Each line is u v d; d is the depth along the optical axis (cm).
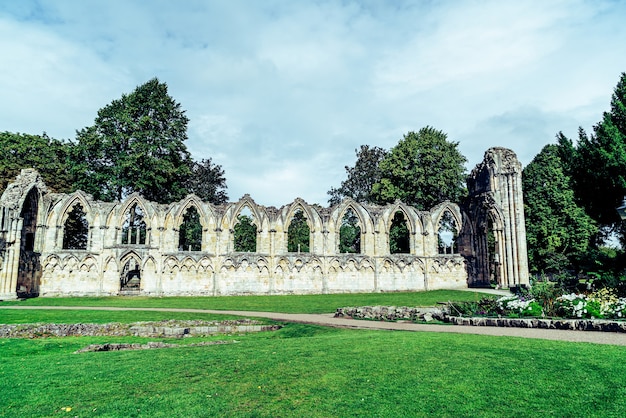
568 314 2041
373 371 1147
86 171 5606
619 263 3969
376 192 6775
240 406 938
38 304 3509
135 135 5719
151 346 1812
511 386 1005
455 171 6431
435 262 5272
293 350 1452
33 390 1062
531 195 6369
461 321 2103
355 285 5028
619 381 1011
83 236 6225
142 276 4550
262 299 3994
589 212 4419
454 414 869
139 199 4712
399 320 2381
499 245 4897
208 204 4841
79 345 1942
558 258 5406
